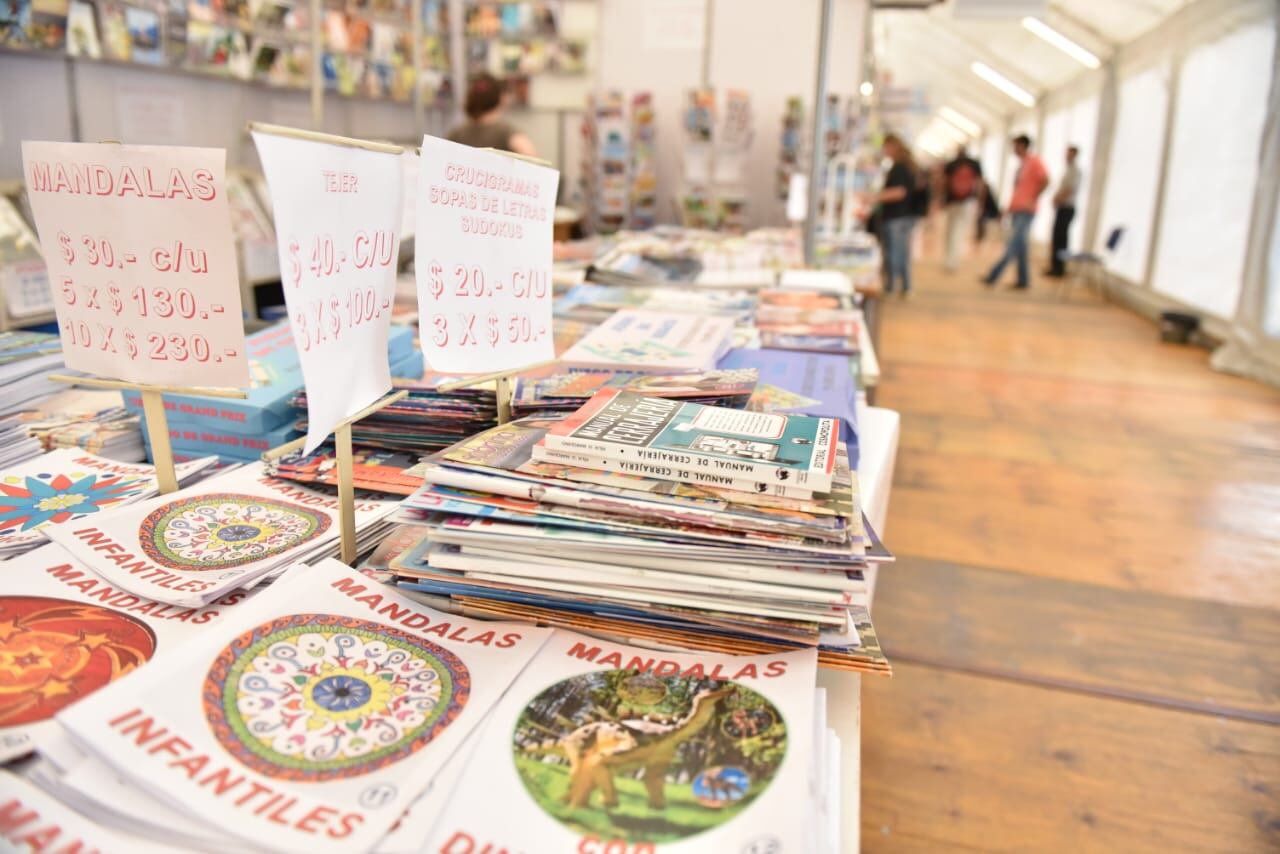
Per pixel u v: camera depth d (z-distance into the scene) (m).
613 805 0.59
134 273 0.85
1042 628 2.54
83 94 2.78
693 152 4.89
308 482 1.10
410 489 1.06
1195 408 4.82
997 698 2.21
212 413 1.19
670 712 0.69
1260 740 2.07
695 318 1.86
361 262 0.84
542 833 0.57
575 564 0.78
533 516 0.79
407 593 0.83
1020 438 4.27
